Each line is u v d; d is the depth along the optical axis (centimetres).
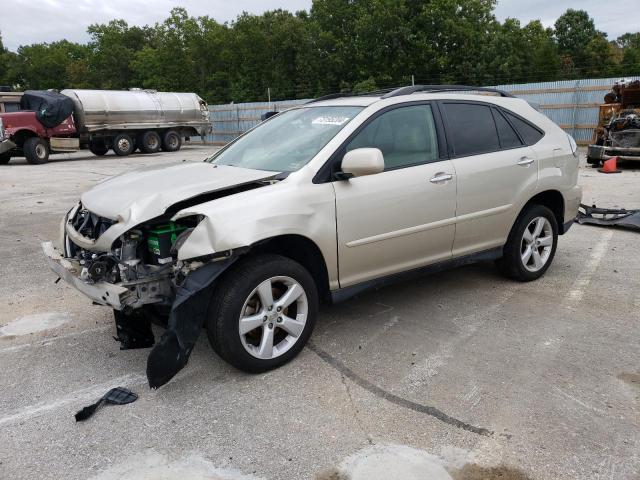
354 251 394
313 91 4578
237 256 335
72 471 272
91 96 2294
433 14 3728
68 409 327
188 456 281
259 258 356
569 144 552
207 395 339
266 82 5031
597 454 277
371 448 285
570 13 5894
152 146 2548
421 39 3784
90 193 406
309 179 373
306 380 355
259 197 350
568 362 373
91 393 346
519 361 376
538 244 534
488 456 277
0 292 541
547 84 2227
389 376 358
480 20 4006
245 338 355
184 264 337
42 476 268
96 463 278
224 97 5209
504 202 487
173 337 323
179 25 5269
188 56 5353
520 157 497
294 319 378
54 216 928
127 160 2203
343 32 4350
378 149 387
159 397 338
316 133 417
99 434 301
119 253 346
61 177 1543
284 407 324
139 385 354
